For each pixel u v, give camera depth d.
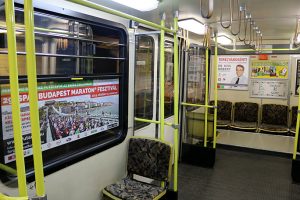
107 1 2.23
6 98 1.69
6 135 1.71
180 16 3.14
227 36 4.71
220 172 4.23
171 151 2.55
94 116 2.48
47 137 2.03
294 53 5.51
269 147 5.27
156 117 3.53
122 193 2.40
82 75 2.26
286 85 5.67
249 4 2.70
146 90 3.34
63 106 2.14
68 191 2.19
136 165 2.76
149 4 2.18
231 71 6.08
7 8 0.91
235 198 3.39
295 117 5.30
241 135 5.48
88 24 2.32
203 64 4.55
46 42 2.04
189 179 3.93
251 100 5.99
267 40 5.62
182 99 4.48
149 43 3.37
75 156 2.21
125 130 2.86
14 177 1.73
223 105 5.96
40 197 1.00
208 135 4.57
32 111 0.97
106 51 2.61
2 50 1.61
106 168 2.62
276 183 3.87
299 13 3.11
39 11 1.85
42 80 1.91
